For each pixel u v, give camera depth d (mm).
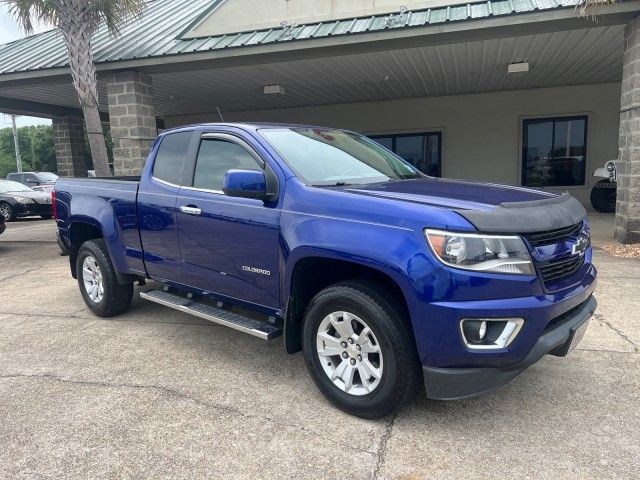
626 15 7707
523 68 10672
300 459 2846
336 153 4082
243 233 3729
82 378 3938
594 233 9656
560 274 3062
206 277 4145
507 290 2752
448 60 10508
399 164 4547
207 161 4191
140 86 10227
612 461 2750
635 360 3957
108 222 4996
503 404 3371
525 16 7699
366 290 3068
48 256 9461
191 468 2795
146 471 2779
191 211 4109
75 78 9391
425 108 15547
